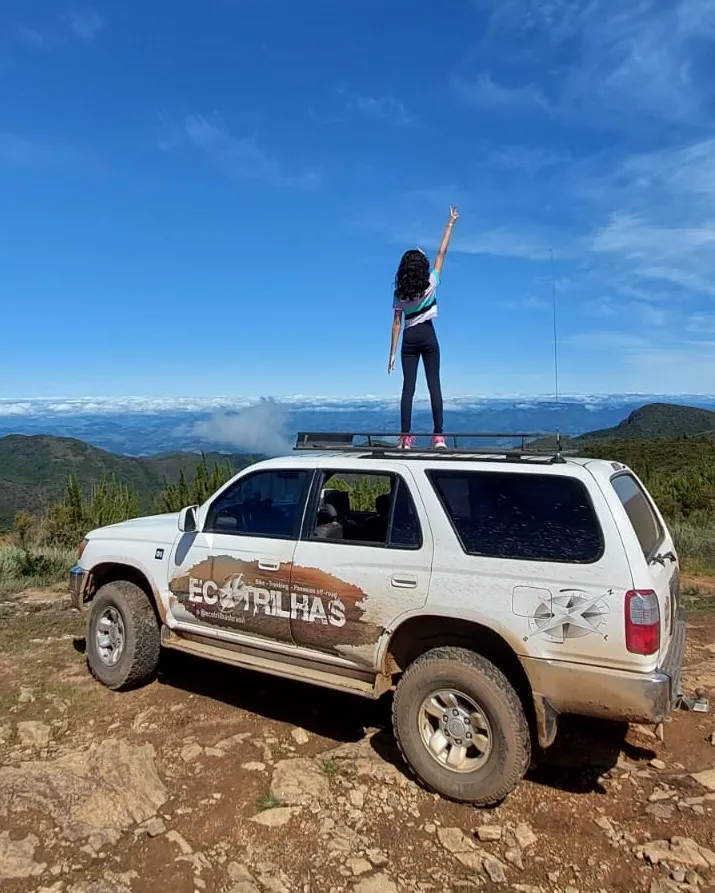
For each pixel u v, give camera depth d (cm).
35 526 1435
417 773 379
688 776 392
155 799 368
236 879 306
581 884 304
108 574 578
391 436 447
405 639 409
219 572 474
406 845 331
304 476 454
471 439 444
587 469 366
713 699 499
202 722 465
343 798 370
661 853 320
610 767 404
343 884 304
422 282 562
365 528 432
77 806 356
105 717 473
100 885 300
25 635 662
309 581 427
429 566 386
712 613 738
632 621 330
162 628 514
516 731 351
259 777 391
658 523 450
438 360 569
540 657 350
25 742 431
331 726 461
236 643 471
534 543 363
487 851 327
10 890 296
